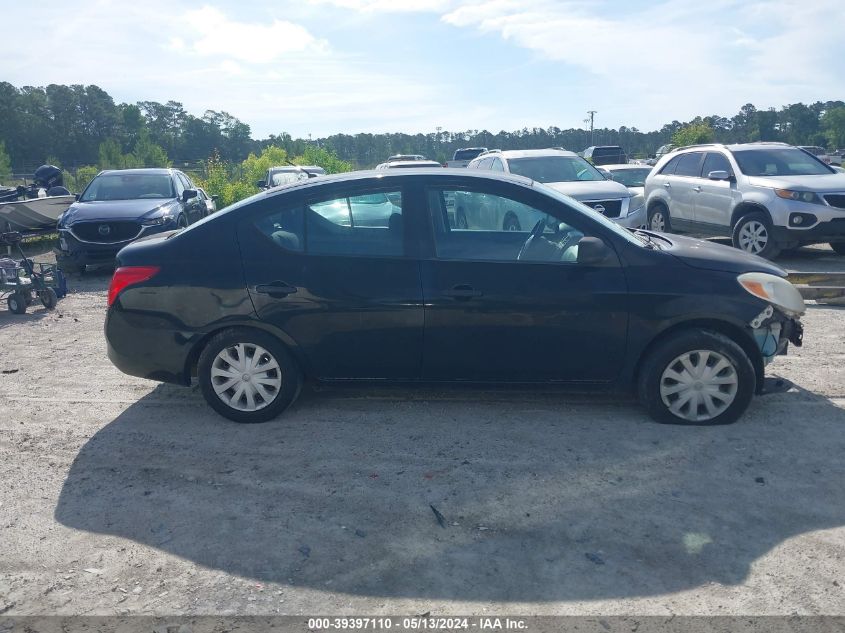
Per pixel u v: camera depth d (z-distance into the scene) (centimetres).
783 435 468
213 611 306
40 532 371
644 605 304
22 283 876
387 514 380
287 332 491
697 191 1219
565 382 493
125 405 552
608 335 479
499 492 401
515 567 331
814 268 1038
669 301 472
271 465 441
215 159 3222
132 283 500
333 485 414
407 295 481
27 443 482
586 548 345
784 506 380
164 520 380
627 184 1817
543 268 480
